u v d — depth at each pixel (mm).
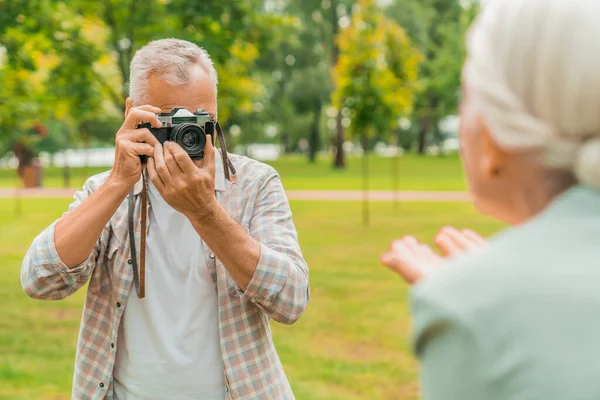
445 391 921
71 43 9727
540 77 927
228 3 8656
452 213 16469
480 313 894
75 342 6270
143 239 2043
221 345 2049
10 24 8891
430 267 1180
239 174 2203
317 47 43750
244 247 1955
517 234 955
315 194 22531
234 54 10180
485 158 1026
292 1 40688
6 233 14180
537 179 992
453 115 52594
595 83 896
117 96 10188
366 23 15117
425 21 47531
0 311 7426
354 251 11125
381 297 7770
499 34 975
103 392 2109
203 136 1907
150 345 2076
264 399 2070
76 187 28750
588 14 909
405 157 52438
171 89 2082
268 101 43469
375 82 14812
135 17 9352
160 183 1900
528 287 888
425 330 940
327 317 6895
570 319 856
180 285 2088
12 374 5316
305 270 2127
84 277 2115
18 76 10352
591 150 910
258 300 2012
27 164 28547
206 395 2070
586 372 829
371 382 5020
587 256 894
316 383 4992
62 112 11000
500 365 874
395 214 16484
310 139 51406
